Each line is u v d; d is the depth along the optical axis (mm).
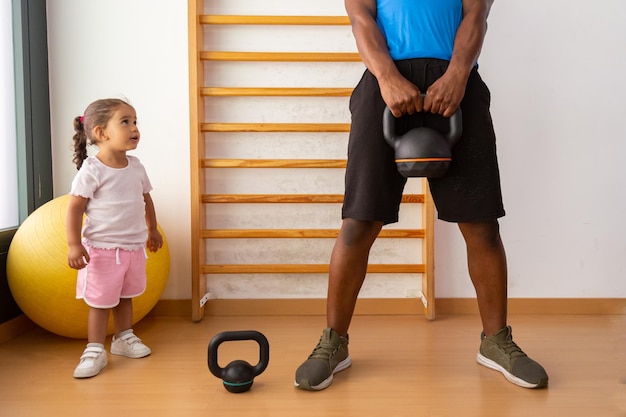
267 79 2473
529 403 1486
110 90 2469
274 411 1443
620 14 2434
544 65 2436
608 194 2455
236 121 2477
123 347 1915
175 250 2475
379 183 1589
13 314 2191
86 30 2457
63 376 1731
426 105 1515
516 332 2166
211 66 2463
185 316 2459
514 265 2467
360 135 1604
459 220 1592
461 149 1573
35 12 2373
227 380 1555
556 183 2455
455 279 2475
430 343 2031
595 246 2463
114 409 1469
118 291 1865
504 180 2453
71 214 1791
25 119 2293
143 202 1975
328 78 2473
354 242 1648
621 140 2455
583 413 1423
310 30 2463
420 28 1603
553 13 2428
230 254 2502
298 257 2500
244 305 2479
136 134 1896
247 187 2494
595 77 2441
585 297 2471
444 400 1508
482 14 1614
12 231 2189
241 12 2463
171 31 2461
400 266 2393
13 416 1429
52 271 1920
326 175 2492
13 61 2281
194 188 2357
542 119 2443
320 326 2289
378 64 1546
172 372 1751
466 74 1516
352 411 1440
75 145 2031
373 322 2340
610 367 1763
